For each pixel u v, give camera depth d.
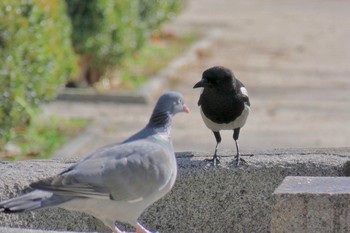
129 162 7.54
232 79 10.39
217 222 9.42
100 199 7.45
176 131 17.73
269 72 25.17
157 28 28.62
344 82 23.67
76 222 9.09
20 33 15.20
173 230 9.38
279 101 21.03
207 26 35.53
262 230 9.44
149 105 20.62
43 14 15.91
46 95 16.33
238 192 9.42
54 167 9.30
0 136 15.01
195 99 21.11
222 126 10.57
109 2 21.14
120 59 22.02
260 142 16.92
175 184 9.34
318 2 46.81
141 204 7.66
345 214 7.86
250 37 32.75
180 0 30.48
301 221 7.94
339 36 33.31
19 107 15.16
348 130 18.09
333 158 9.56
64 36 17.67
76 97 20.64
